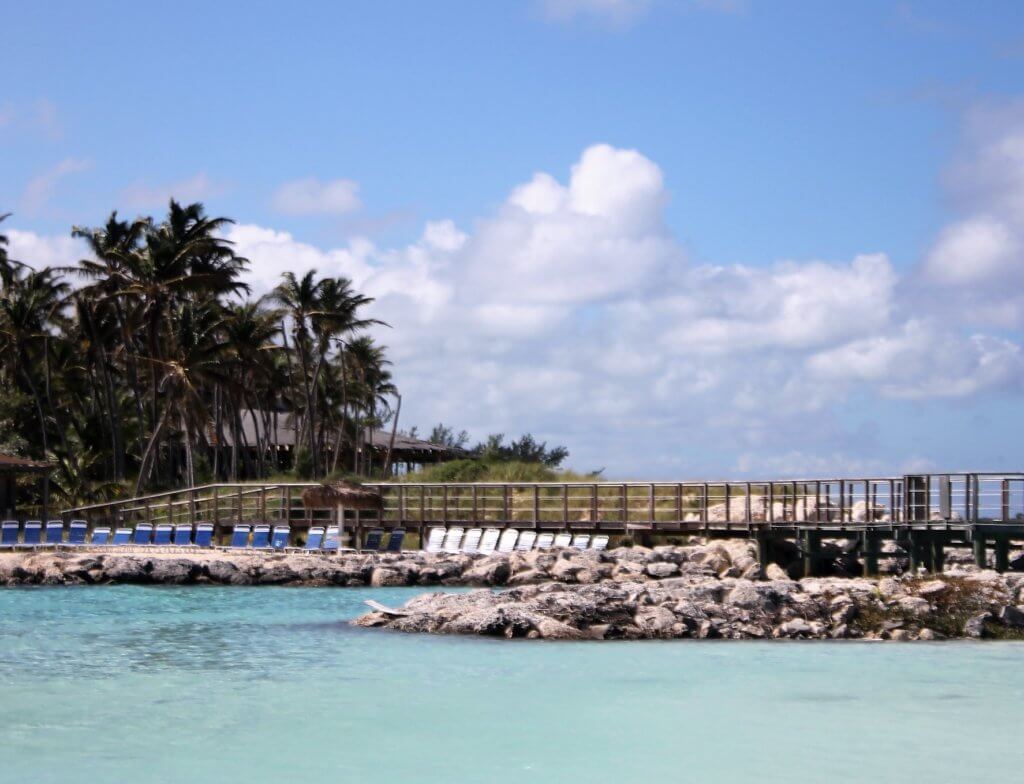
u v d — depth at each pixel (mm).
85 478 61375
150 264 60812
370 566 33781
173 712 15727
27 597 30000
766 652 20562
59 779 12531
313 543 39406
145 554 39031
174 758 13391
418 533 43875
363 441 89125
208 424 63875
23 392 69688
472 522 39844
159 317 62031
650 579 30906
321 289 72750
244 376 73000
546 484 38875
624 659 19781
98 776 12656
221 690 17188
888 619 22922
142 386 73938
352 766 13117
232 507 46688
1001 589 24047
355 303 73062
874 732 14680
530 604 23234
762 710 15906
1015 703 16344
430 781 12586
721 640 21906
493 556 34188
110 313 65812
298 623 24625
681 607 22938
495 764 13242
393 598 29891
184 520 49188
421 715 15570
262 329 69750
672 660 19656
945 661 19641
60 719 15273
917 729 14836
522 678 18094
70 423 71438
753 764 13273
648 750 13852
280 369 81250
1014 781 12617
